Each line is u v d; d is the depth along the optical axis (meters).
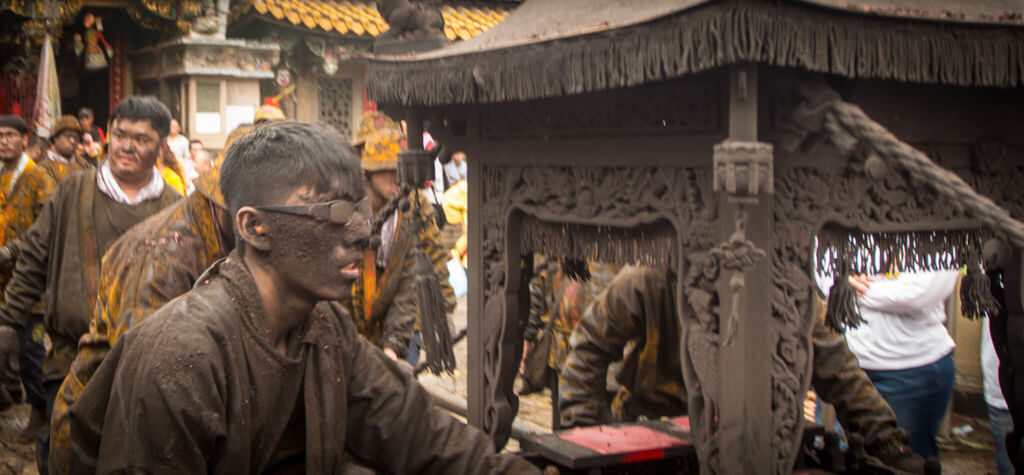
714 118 1.65
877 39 1.51
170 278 1.94
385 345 2.98
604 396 2.89
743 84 1.46
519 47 1.76
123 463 1.21
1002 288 2.31
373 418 1.46
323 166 1.28
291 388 1.34
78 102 11.59
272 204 1.28
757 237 1.59
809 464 2.32
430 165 2.30
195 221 2.01
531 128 2.08
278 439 1.34
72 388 1.91
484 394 2.29
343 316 1.45
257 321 1.30
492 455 1.52
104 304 1.95
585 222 1.94
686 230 1.71
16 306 3.05
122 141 2.81
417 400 1.49
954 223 1.91
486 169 2.25
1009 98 1.97
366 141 2.93
